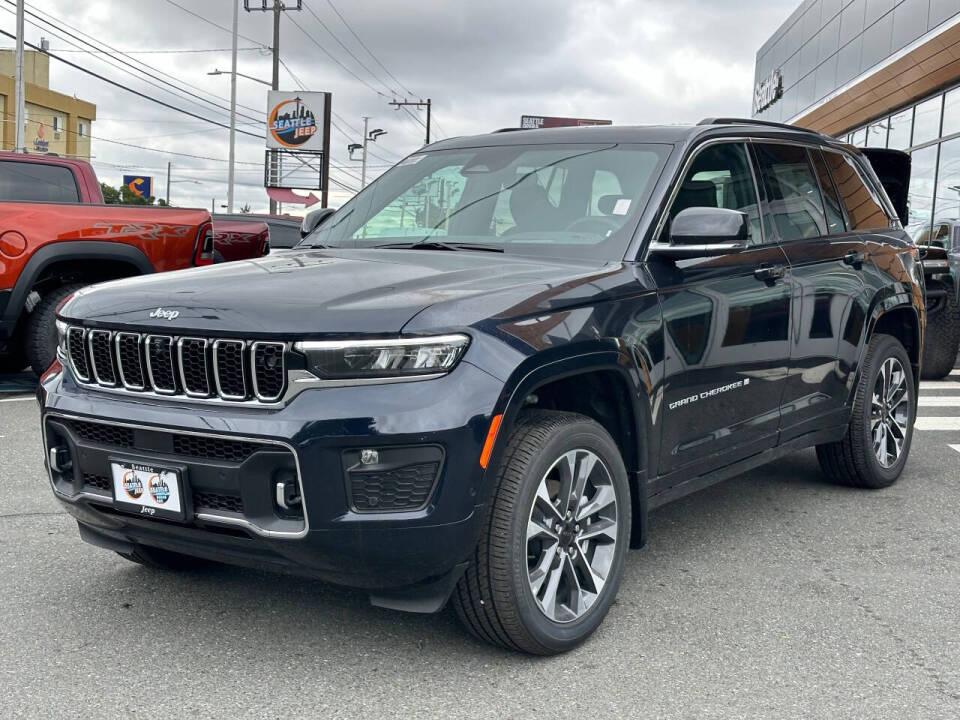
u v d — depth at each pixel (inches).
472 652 134.3
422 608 121.8
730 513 202.1
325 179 1878.7
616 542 140.3
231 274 138.3
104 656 132.2
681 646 136.9
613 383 139.5
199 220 343.6
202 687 123.6
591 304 135.3
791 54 1302.9
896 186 338.3
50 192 339.6
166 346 123.8
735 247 153.1
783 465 243.4
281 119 1861.5
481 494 117.8
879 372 213.6
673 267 152.9
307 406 114.8
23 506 200.7
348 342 114.6
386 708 118.7
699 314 154.5
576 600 135.9
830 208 204.8
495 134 190.2
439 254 154.3
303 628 141.6
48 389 135.6
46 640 136.9
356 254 157.3
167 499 122.4
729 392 164.4
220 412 119.0
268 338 116.7
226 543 121.8
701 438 159.2
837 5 1071.6
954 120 752.3
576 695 122.3
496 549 122.9
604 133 175.2
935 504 210.8
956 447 270.4
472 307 121.5
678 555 175.5
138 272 334.6
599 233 153.3
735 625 144.4
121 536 135.0
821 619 147.0
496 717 116.6
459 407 115.0
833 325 194.9
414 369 115.3
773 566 170.1
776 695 122.6
